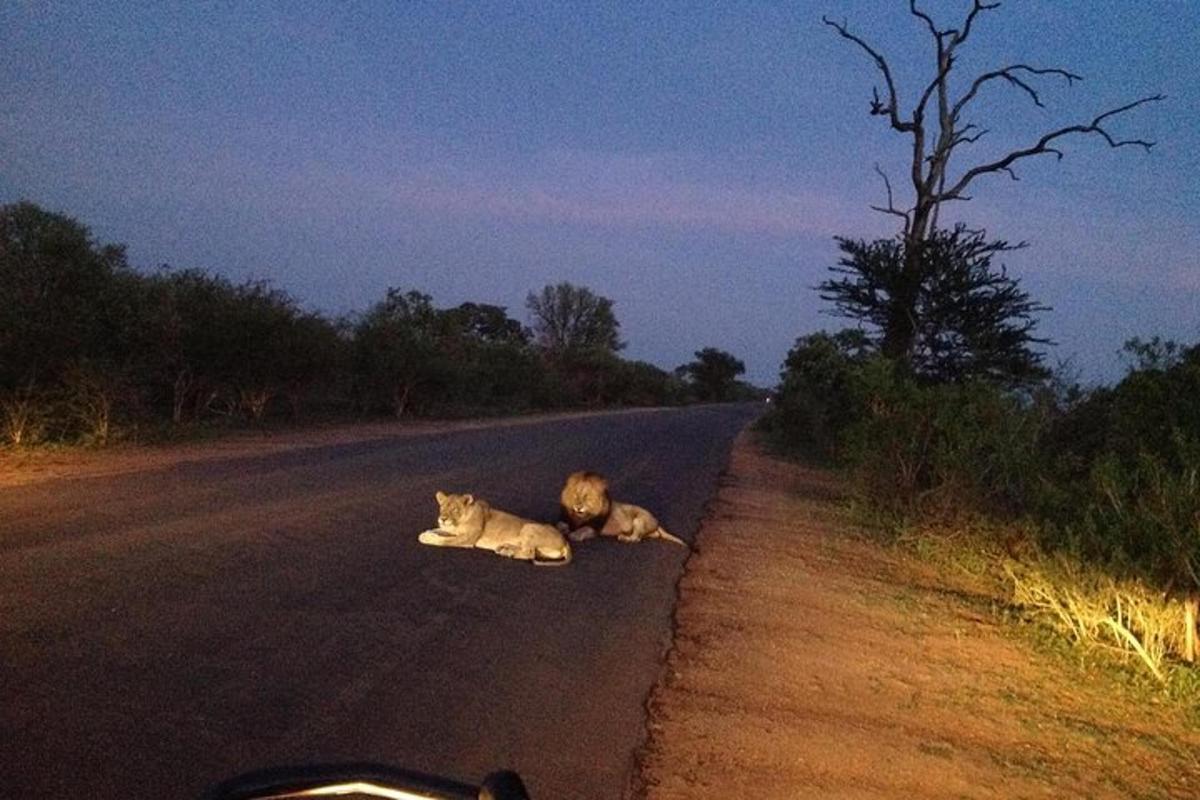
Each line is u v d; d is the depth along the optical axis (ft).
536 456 78.59
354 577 31.17
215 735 17.89
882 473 58.75
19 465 49.65
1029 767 21.62
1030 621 35.68
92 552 30.53
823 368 107.34
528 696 22.20
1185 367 41.52
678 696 23.75
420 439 86.22
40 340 60.23
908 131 103.81
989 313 95.30
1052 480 45.03
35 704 18.28
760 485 76.89
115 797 15.17
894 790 19.56
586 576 36.29
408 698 21.04
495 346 183.21
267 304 88.53
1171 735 25.25
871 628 32.89
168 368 80.69
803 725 22.66
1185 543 30.78
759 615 33.09
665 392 306.96
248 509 40.88
